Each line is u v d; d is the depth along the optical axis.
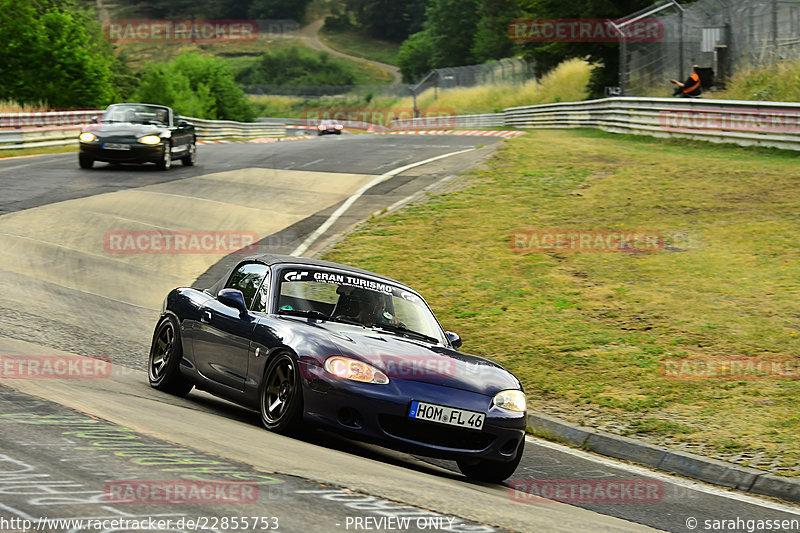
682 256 40.97
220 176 66.38
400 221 50.47
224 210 53.41
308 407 16.98
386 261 42.25
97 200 54.00
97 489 10.70
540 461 20.86
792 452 21.12
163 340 22.66
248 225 49.88
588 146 79.19
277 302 19.52
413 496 13.10
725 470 20.14
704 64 92.38
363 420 16.67
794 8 82.69
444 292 37.41
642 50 101.31
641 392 26.02
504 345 30.73
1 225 45.62
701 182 56.34
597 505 16.83
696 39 93.12
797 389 25.73
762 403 24.78
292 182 64.12
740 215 47.41
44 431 13.58
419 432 16.95
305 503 11.40
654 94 98.56
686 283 36.94
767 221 45.81
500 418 17.45
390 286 21.34
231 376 19.53
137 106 71.06
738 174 57.94
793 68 81.31
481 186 59.56
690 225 46.25
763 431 22.66
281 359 17.84
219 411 20.39
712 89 89.56
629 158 68.44
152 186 60.22
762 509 17.92
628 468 21.03
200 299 21.80
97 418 15.16
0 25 144.00
